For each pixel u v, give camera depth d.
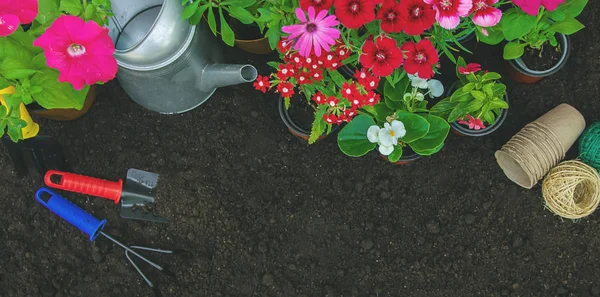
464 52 1.19
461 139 1.19
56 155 1.17
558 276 1.19
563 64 1.15
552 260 1.19
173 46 1.02
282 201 1.20
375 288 1.19
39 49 0.99
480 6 0.95
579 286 1.19
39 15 0.97
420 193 1.19
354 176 1.20
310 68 1.00
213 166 1.19
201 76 1.09
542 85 1.19
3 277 1.18
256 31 1.14
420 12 0.95
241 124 1.20
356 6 0.93
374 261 1.19
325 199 1.19
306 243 1.20
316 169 1.20
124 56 1.02
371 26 1.01
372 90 1.02
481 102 1.04
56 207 1.15
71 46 0.91
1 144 1.18
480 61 1.19
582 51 1.19
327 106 1.04
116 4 1.06
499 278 1.19
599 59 1.18
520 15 1.01
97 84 1.18
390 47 0.96
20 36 0.97
